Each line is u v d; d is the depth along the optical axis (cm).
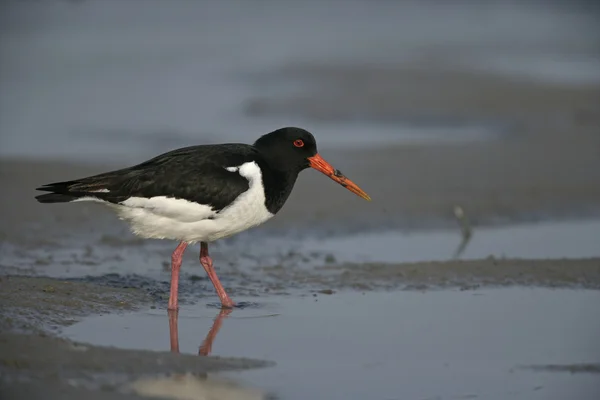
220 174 1050
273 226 1541
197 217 1054
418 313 1102
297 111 2503
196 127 2330
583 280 1234
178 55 3328
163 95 2711
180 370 888
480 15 4178
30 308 1039
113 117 2436
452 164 1930
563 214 1619
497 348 980
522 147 2094
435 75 2845
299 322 1063
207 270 1129
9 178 1761
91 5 4128
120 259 1343
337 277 1256
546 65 3069
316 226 1545
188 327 1034
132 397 812
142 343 970
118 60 3231
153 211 1048
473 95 2608
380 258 1380
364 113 2473
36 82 2866
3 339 916
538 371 917
